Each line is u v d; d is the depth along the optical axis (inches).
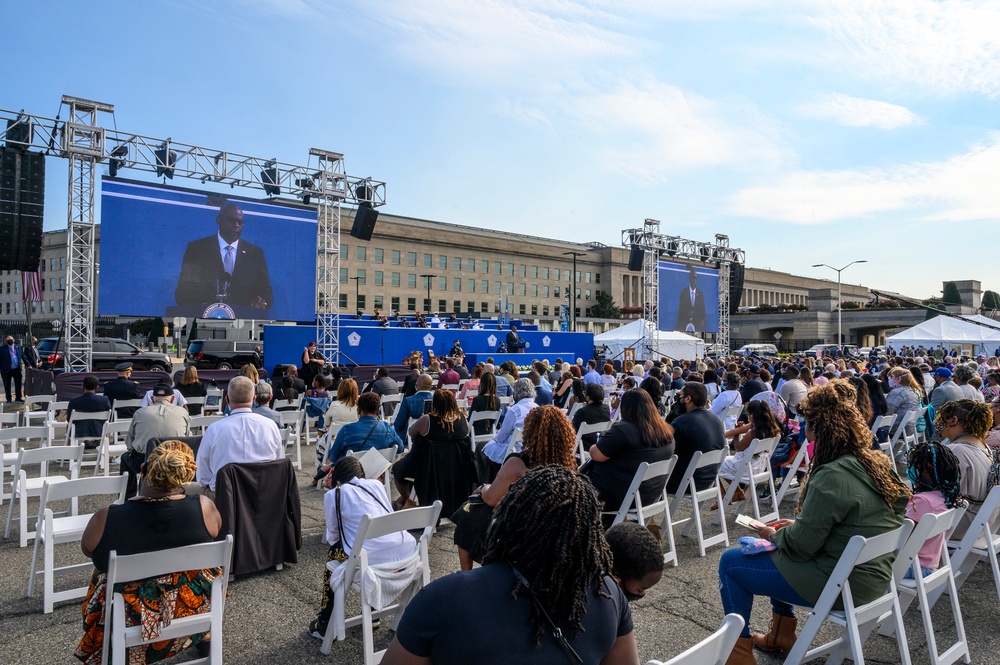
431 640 63.4
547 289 3727.9
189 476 137.6
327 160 794.2
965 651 155.1
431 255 3284.9
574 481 67.9
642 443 205.8
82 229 662.5
